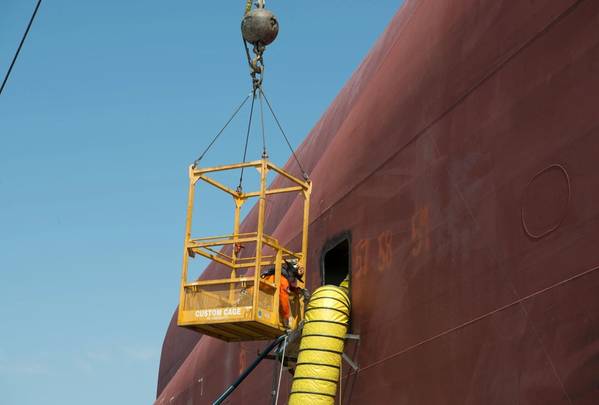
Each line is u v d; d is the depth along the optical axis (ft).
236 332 56.54
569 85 38.70
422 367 46.62
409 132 53.11
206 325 55.06
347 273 63.98
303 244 59.31
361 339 53.98
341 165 63.57
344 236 59.77
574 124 37.93
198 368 94.02
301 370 52.90
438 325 45.98
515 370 38.96
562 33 39.78
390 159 55.06
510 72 43.34
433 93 50.90
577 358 35.42
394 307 50.90
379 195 55.72
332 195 63.41
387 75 60.54
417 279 48.91
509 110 42.88
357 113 65.72
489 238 42.65
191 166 58.95
